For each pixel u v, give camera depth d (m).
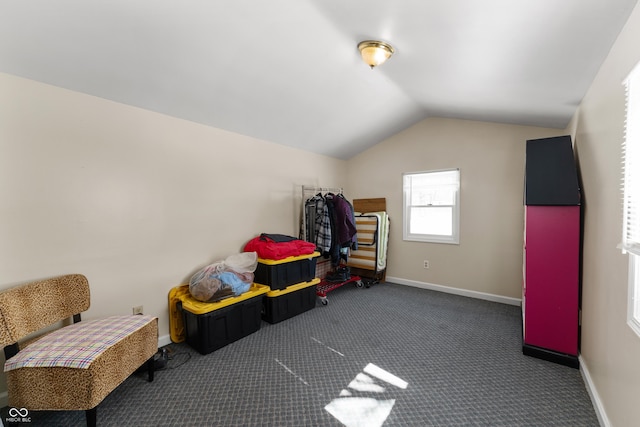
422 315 3.21
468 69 2.15
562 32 1.47
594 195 1.88
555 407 1.75
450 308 3.42
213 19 1.70
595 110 1.87
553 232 2.21
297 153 4.00
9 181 1.81
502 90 2.43
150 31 1.71
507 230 3.56
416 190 4.30
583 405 1.77
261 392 1.90
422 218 4.27
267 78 2.42
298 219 4.04
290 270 3.19
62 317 1.87
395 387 1.94
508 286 3.58
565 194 2.15
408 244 4.36
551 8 1.29
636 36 1.23
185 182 2.75
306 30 1.88
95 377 1.49
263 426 1.60
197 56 2.00
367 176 4.72
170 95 2.37
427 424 1.62
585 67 1.77
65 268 2.04
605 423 1.53
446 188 4.04
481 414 1.69
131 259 2.38
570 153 2.20
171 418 1.67
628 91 1.28
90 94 2.13
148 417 1.67
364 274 4.63
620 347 1.41
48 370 1.47
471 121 3.75
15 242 1.83
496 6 1.36
